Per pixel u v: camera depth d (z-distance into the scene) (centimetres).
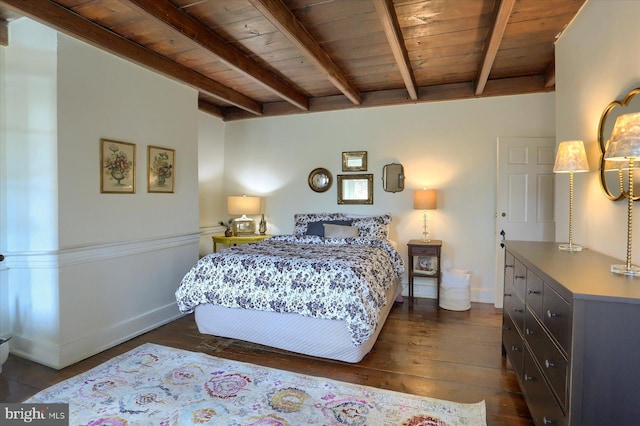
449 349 271
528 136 380
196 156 373
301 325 258
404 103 416
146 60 296
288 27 232
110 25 254
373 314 241
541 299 155
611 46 187
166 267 335
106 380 225
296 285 253
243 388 215
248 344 282
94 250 265
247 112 486
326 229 400
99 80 269
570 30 246
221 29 261
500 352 265
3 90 250
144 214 310
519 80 371
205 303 284
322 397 205
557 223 267
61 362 243
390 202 433
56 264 242
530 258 182
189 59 322
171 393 209
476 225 400
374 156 438
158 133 324
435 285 417
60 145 242
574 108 238
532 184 360
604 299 114
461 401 200
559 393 130
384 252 349
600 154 198
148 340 292
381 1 202
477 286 402
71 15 234
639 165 160
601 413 117
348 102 433
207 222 481
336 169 456
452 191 408
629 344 114
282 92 381
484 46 282
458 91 390
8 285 260
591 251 205
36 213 246
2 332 259
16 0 202
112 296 281
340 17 243
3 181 254
